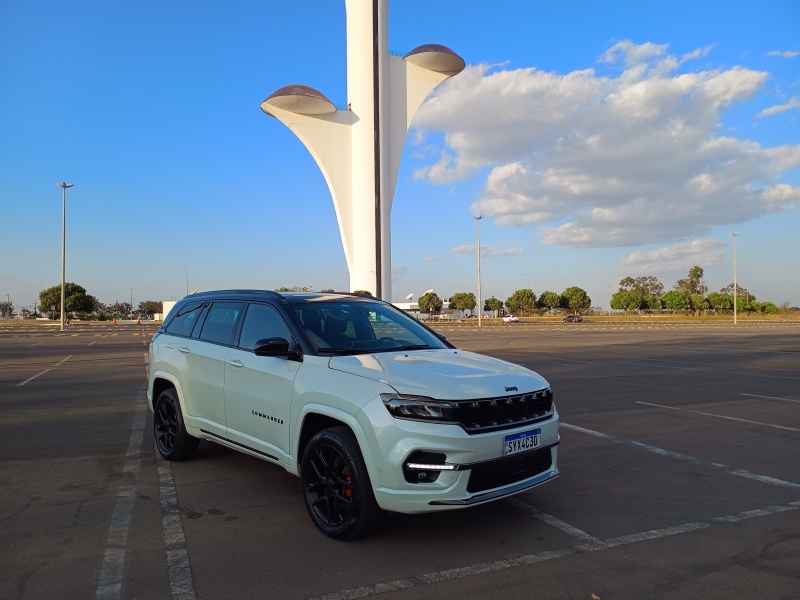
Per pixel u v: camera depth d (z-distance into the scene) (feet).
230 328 18.13
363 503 12.87
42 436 24.67
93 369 51.85
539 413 13.96
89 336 121.49
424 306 377.71
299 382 14.52
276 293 17.47
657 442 24.00
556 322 261.85
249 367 16.29
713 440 24.39
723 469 20.06
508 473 13.10
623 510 15.88
